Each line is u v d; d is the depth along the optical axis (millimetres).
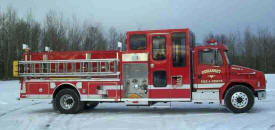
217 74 10422
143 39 10781
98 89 11094
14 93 21328
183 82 10422
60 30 50625
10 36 50500
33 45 50656
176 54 10516
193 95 10469
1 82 40312
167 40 10586
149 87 10641
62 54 11547
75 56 11445
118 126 8586
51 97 11438
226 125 8305
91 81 11148
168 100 10508
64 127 8648
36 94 11562
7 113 11789
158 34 10672
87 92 11164
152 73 10648
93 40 55375
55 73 11391
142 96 10805
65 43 50719
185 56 10430
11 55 50531
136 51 10812
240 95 10195
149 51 10703
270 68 70438
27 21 52406
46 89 11500
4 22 51219
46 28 50469
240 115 9875
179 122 8961
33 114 11422
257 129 7711
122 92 10906
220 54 10484
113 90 10992
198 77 10523
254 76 10273
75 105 11172
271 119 9062
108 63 11016
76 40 52469
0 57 50438
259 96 10289
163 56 10602
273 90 20031
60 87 11594
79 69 11258
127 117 10211
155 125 8586
